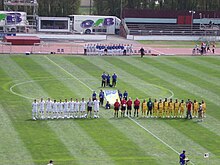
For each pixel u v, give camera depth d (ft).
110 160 167.43
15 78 280.51
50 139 184.65
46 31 497.46
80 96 244.63
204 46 396.37
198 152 177.27
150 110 217.36
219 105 237.86
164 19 520.83
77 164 163.12
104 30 522.47
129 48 381.40
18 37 418.31
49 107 211.61
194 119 215.51
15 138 184.44
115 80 268.62
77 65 325.83
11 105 226.99
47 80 277.85
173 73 309.01
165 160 168.96
